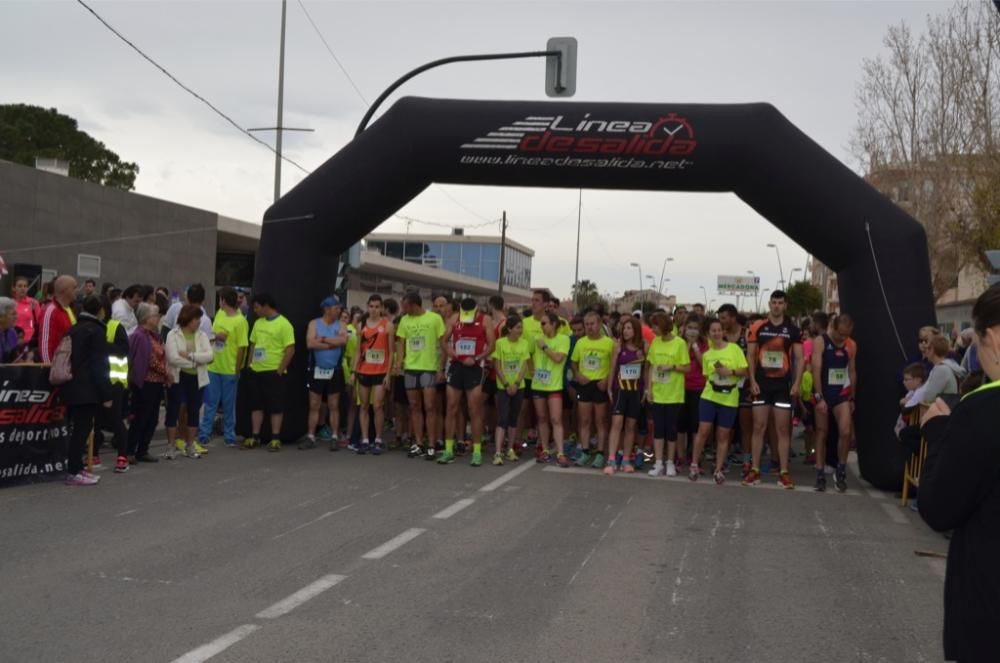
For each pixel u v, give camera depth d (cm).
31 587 576
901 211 1101
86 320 911
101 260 2617
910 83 3225
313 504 866
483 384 1214
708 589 622
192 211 3102
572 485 1030
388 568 645
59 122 5844
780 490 1064
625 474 1130
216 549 683
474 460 1156
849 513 931
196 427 1138
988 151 2852
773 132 1123
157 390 1067
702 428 1096
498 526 798
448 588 602
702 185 1175
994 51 2925
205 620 521
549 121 1155
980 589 256
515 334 1173
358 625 521
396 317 1341
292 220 1231
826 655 500
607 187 1193
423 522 802
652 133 1137
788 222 1153
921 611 588
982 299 273
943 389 906
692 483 1084
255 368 1213
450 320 1283
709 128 1130
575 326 1260
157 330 1070
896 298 1083
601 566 673
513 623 534
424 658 473
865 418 1093
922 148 3164
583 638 512
